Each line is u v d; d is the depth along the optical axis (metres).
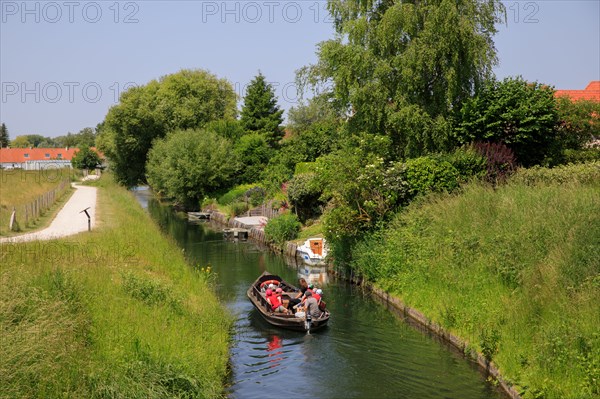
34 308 11.29
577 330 10.66
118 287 14.45
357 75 26.86
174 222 45.88
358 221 21.88
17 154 122.12
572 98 33.00
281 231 30.84
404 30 25.75
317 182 23.22
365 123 27.14
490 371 12.58
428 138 25.55
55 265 14.96
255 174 53.81
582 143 27.14
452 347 14.53
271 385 12.46
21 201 35.72
